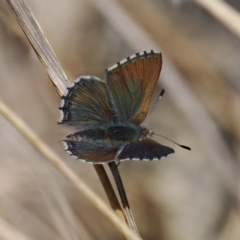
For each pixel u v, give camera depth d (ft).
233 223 1.96
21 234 1.74
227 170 1.83
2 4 1.83
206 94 1.86
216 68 1.94
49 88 1.96
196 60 1.87
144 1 1.90
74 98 1.76
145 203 1.97
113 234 1.89
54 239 1.81
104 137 1.75
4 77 1.95
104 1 1.85
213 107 1.85
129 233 1.70
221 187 1.98
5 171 1.85
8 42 1.94
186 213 1.98
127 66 1.77
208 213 1.98
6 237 1.73
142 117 1.78
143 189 1.98
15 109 1.95
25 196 1.84
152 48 1.85
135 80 1.77
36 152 1.83
